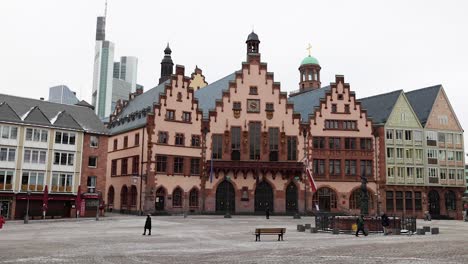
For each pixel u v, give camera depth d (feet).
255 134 246.27
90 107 237.86
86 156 217.77
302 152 247.29
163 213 226.58
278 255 79.36
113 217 206.49
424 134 264.93
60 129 211.20
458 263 68.90
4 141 197.16
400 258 74.84
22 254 79.82
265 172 241.76
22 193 198.08
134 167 242.37
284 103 250.37
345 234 128.57
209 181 239.09
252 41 254.47
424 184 258.78
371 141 253.65
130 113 286.25
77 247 91.66
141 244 98.78
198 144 240.94
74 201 210.79
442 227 171.12
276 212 239.71
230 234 127.03
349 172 249.55
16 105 209.05
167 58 323.78
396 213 251.60
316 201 245.04
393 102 266.16
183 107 240.32
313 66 356.38
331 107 253.65
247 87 249.14
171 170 232.73
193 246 95.20
